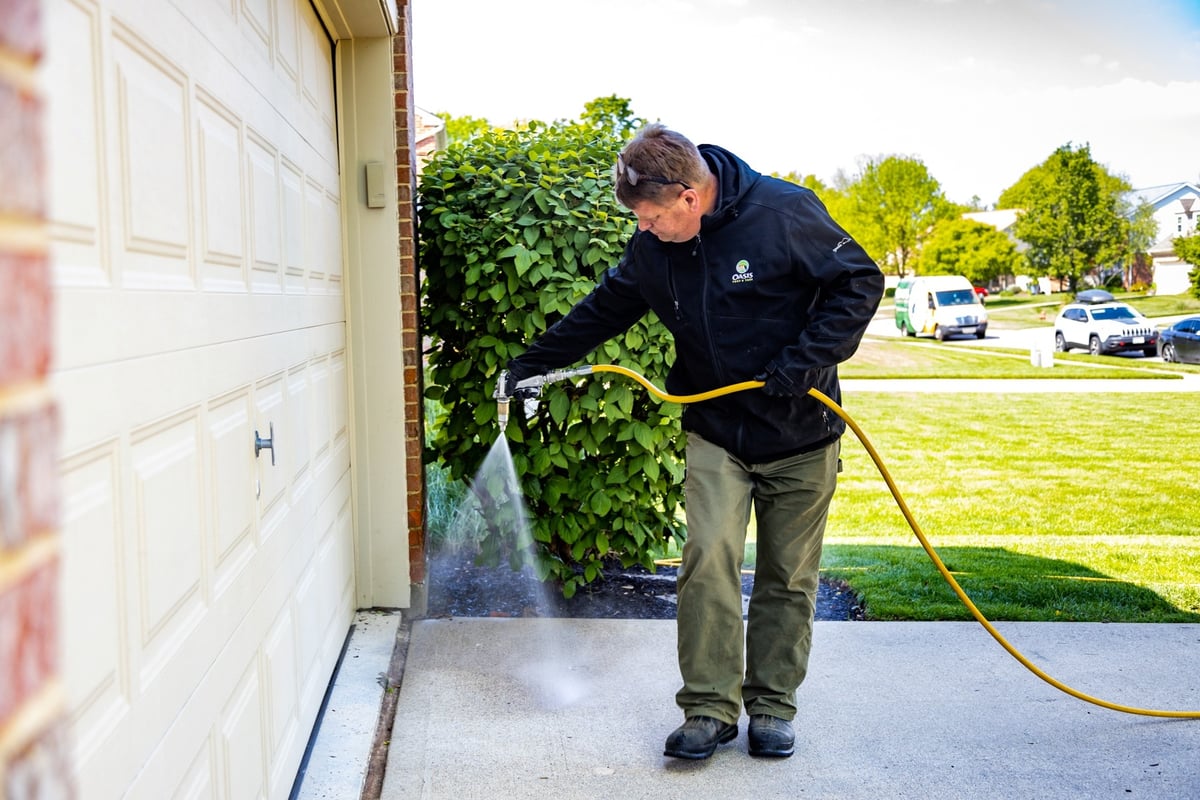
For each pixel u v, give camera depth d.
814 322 2.82
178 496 1.75
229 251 2.17
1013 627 4.28
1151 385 17.17
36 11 0.37
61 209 1.26
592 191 4.40
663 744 3.17
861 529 6.92
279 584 2.64
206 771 1.90
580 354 3.36
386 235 4.17
